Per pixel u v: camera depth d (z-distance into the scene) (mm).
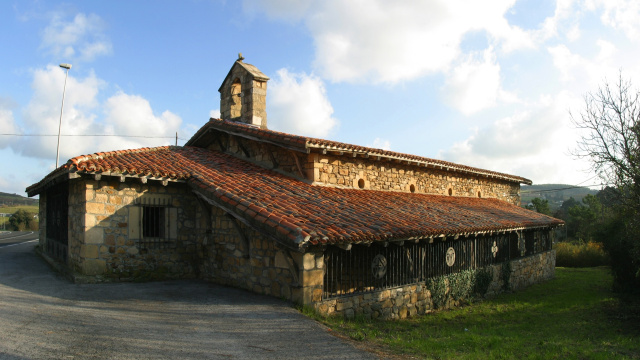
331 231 6977
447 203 13688
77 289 8117
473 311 10062
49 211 12820
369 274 8203
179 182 9906
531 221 14594
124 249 9320
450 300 10336
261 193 8969
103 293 7879
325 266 7461
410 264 9180
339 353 5207
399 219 8938
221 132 13344
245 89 13836
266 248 7918
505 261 13227
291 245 6715
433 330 7805
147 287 8680
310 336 5750
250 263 8398
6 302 6793
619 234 12961
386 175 13203
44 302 6957
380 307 8234
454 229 9508
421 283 9375
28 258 12883
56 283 8695
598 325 9055
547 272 17078
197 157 11812
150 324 5957
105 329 5594
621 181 10586
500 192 20328
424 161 13914
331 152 11047
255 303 7199
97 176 8742
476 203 15914
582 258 22875
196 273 10297
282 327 6020
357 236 7098
